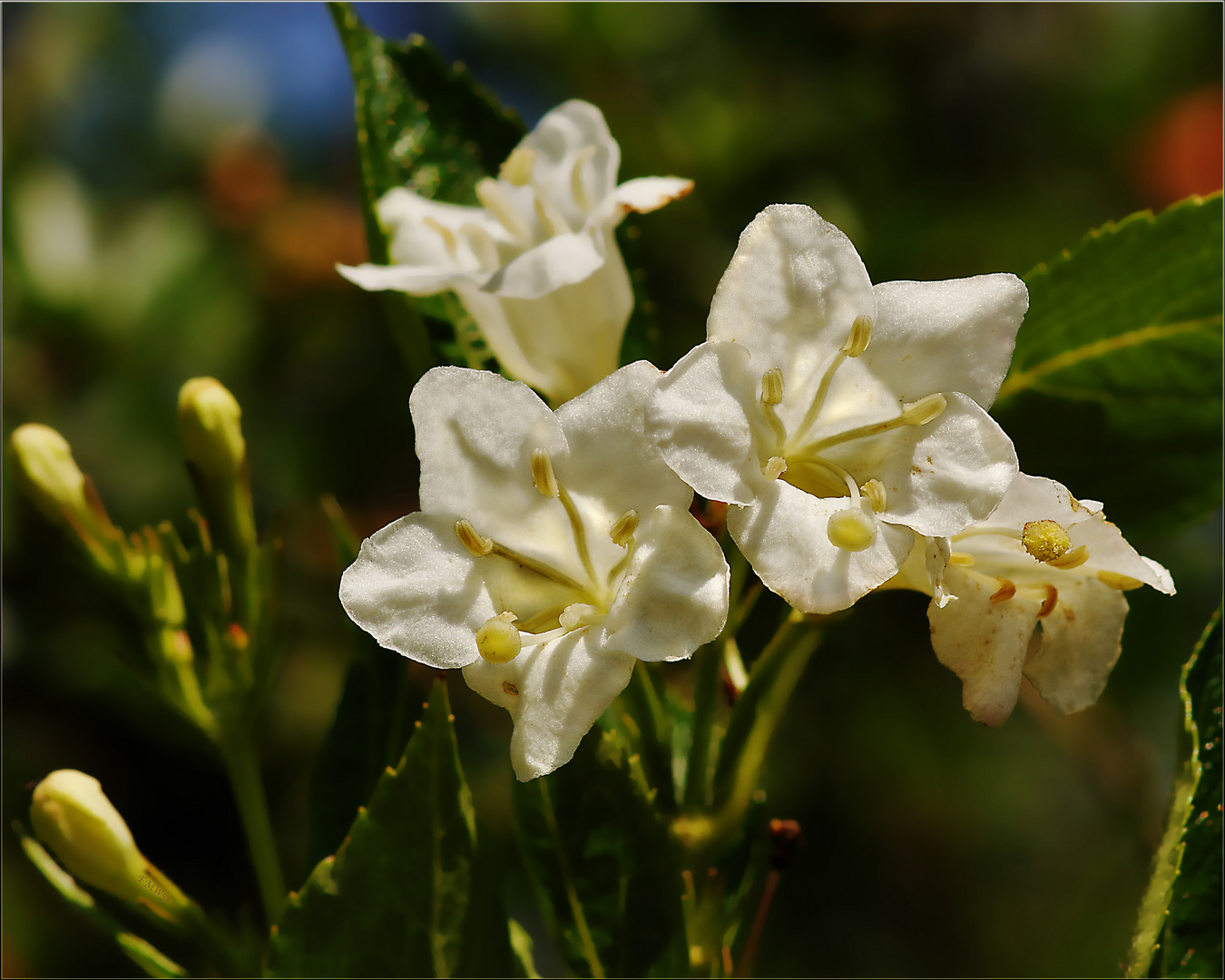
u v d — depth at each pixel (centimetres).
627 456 27
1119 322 30
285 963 27
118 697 42
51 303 44
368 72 32
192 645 30
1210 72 45
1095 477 31
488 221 30
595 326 30
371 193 31
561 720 26
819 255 27
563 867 28
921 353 27
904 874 44
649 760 28
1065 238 43
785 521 26
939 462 27
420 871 27
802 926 44
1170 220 30
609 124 45
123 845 29
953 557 27
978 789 44
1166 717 40
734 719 28
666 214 43
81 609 41
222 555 30
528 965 29
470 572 27
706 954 28
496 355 30
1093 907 44
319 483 45
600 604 27
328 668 45
